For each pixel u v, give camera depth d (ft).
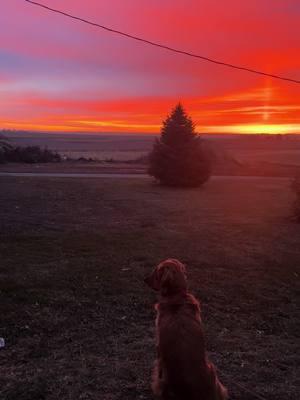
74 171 123.24
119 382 16.38
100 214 55.88
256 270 32.12
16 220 49.98
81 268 31.07
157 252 36.35
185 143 92.43
